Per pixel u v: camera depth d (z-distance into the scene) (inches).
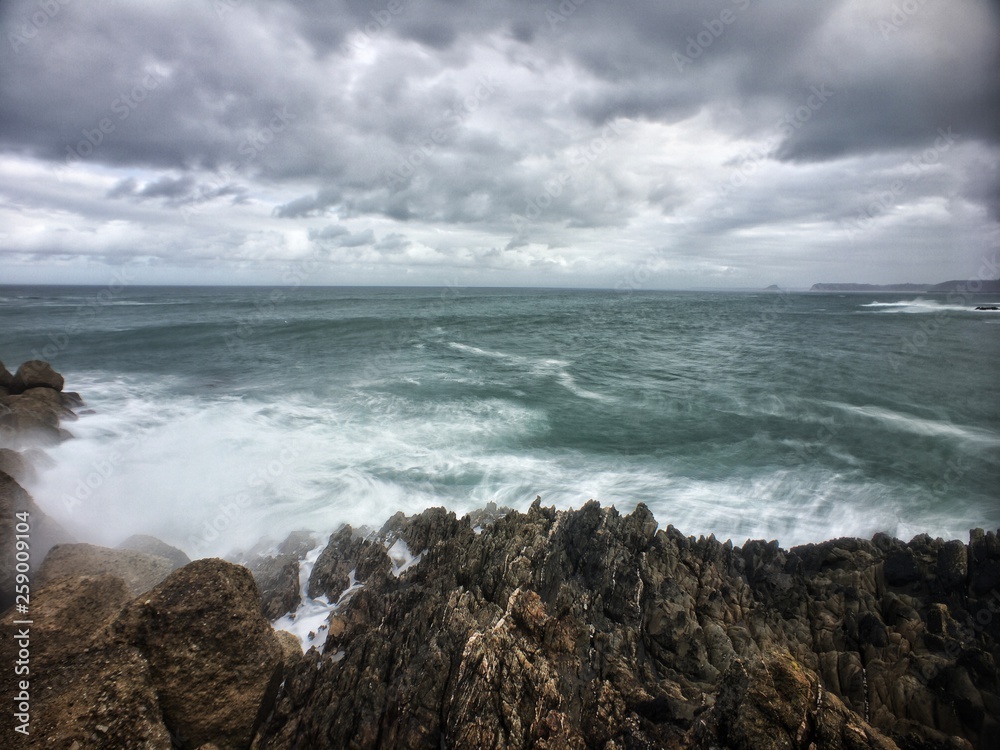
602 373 1413.6
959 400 1133.7
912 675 328.5
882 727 305.9
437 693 298.5
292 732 306.2
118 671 272.7
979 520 607.8
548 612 350.0
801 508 626.8
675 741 267.6
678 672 339.9
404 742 284.0
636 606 380.8
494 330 2534.5
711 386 1258.6
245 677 303.4
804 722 251.9
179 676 288.0
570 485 671.1
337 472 678.5
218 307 3804.1
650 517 485.7
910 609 386.0
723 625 381.7
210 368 1359.5
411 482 659.4
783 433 900.0
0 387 871.1
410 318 2984.7
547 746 266.4
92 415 882.1
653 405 1063.0
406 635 354.0
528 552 408.5
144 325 2338.8
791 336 2386.8
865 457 797.9
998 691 306.0
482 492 642.2
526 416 951.6
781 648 279.9
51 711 252.4
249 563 490.9
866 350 1899.6
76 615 298.5
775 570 444.1
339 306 4298.7
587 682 306.3
